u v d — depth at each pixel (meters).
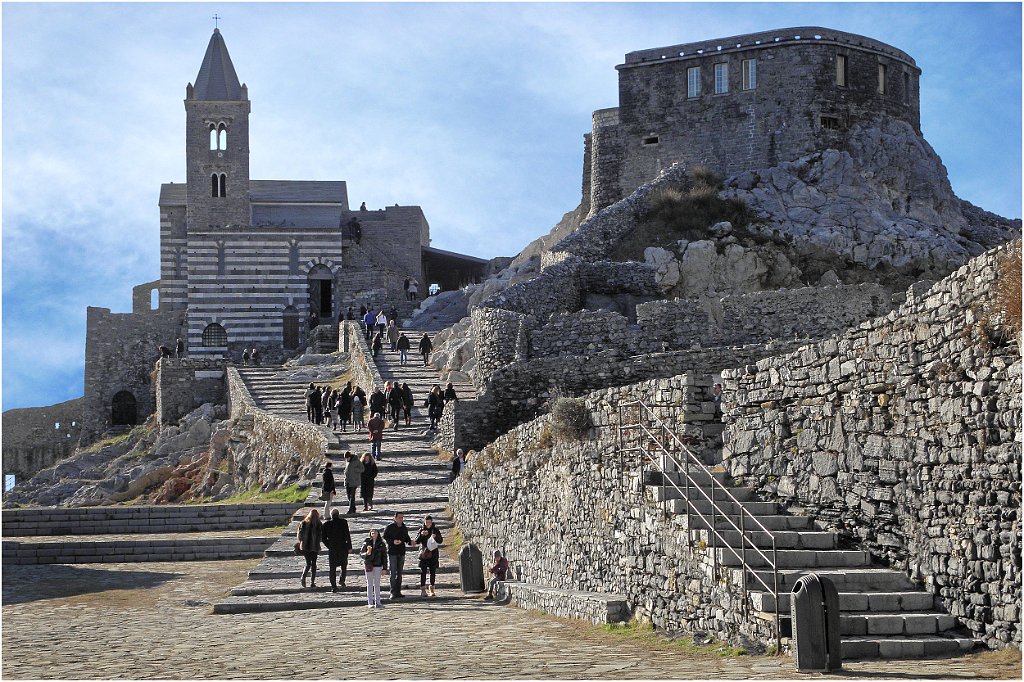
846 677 13.45
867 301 41.62
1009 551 14.54
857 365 17.59
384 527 31.33
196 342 80.19
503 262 88.19
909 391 16.52
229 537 34.44
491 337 44.16
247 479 48.25
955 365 15.65
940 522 15.80
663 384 21.30
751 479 19.77
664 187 60.00
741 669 14.30
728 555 16.81
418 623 20.84
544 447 24.09
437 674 15.25
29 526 36.50
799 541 17.50
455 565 27.81
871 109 62.84
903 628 15.24
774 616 15.28
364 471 33.78
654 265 53.22
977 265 15.38
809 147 61.38
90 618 23.39
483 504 28.64
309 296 81.81
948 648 14.79
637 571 19.39
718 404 20.95
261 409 52.00
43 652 19.06
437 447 40.25
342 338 66.25
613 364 37.97
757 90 62.56
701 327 41.75
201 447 55.41
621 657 15.95
